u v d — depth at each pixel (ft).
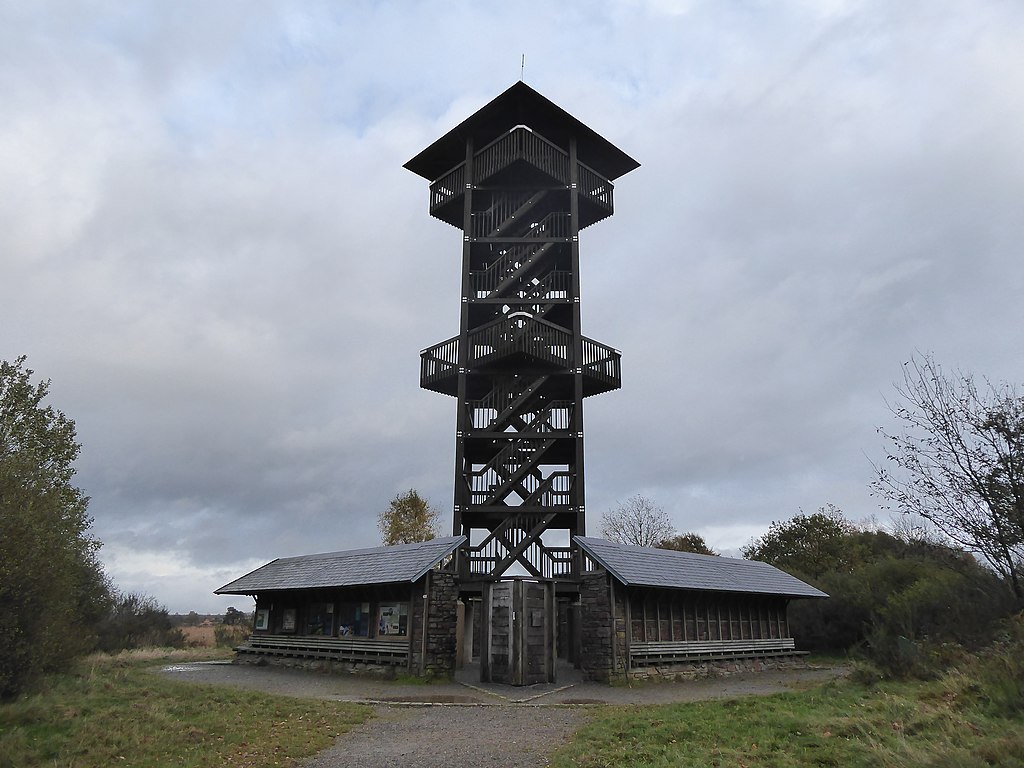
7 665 44.91
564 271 94.12
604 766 33.78
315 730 43.96
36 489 49.73
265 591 94.99
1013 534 50.34
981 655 50.06
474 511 82.99
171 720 44.09
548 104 91.25
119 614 132.77
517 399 86.02
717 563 94.63
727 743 37.11
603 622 74.59
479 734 43.24
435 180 108.06
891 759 29.94
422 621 76.28
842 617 111.65
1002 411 50.83
